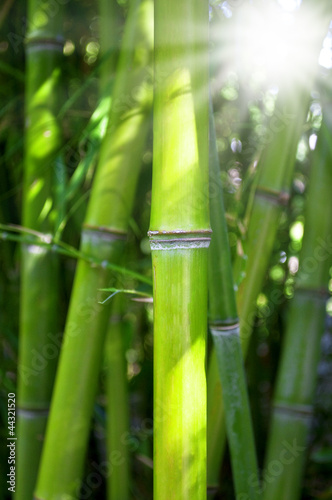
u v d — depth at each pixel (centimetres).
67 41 96
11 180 98
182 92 54
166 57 55
